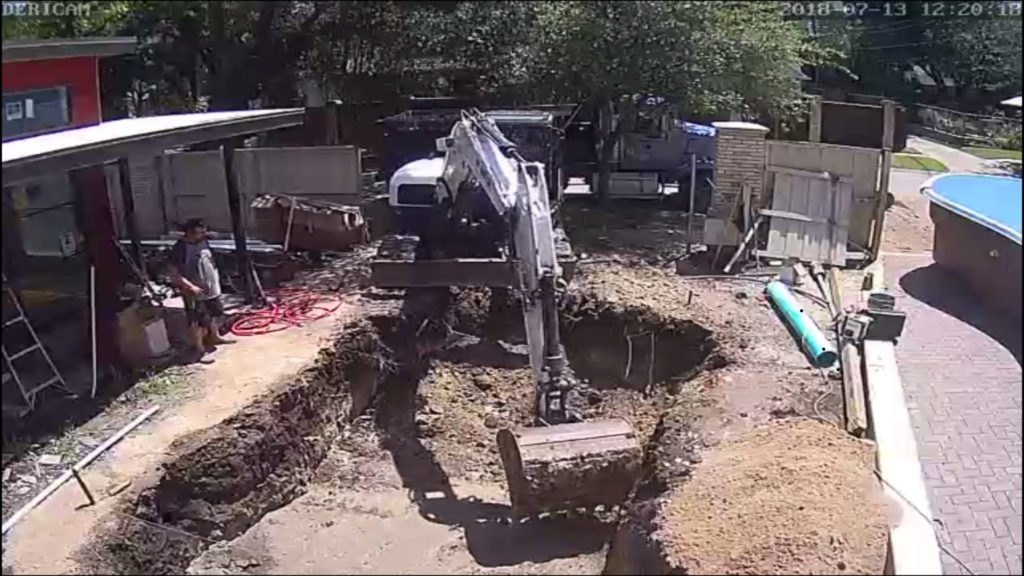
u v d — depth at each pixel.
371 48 21.25
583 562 7.82
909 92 13.20
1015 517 6.88
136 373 10.12
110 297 9.98
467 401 11.45
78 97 10.56
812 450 7.75
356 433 10.76
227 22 19.53
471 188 11.10
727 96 17.00
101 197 9.85
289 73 21.05
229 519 8.34
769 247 14.40
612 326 12.24
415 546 8.27
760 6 17.48
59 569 6.70
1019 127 10.76
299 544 8.34
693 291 12.96
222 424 8.87
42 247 9.19
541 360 8.62
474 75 20.47
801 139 18.94
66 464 8.16
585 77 17.11
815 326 10.84
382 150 18.92
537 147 14.61
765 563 6.14
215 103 20.11
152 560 7.39
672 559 6.36
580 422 8.49
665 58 16.69
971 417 8.49
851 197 13.87
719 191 14.47
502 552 8.09
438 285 9.62
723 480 7.41
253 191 16.50
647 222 17.61
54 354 9.49
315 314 12.12
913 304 11.84
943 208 12.60
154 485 7.91
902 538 6.50
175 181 16.25
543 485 7.71
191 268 10.73
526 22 19.14
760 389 9.41
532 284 8.49
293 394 9.80
